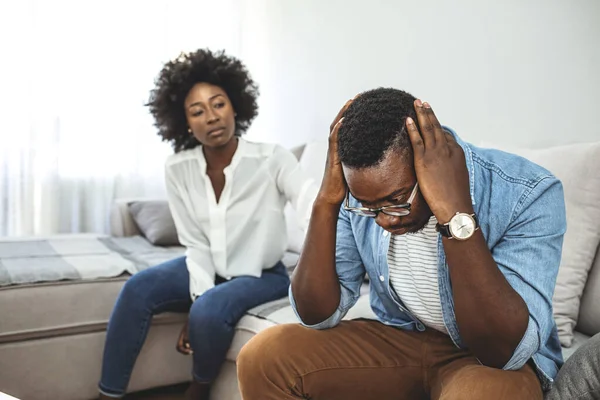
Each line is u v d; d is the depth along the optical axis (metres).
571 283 1.46
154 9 3.57
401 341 1.21
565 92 1.86
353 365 1.19
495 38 2.09
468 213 0.97
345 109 1.10
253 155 2.03
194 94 1.97
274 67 3.44
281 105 3.38
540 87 1.94
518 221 1.05
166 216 2.69
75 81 3.41
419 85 2.43
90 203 3.52
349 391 1.20
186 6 3.65
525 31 1.98
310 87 3.12
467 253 0.96
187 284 1.94
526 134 1.99
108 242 2.61
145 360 2.01
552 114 1.91
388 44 2.58
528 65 1.97
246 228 1.98
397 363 1.19
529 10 1.96
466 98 2.21
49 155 3.35
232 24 3.73
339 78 2.90
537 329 0.97
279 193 2.02
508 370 1.01
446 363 1.17
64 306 1.97
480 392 0.95
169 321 2.03
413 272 1.14
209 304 1.75
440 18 2.31
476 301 0.96
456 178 0.98
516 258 1.02
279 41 3.39
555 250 1.04
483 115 2.14
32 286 1.94
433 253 1.12
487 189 1.09
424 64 2.40
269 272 2.00
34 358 1.92
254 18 3.62
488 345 0.98
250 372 1.16
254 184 1.99
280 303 1.80
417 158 0.96
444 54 2.30
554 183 1.06
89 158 3.48
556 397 1.02
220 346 1.73
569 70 1.85
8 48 3.21
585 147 1.55
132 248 2.51
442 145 0.98
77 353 1.99
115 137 3.53
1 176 3.24
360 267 1.27
